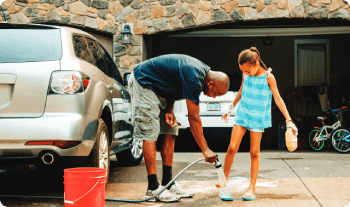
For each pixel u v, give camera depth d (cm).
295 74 1142
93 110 331
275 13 773
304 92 1006
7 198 346
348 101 1009
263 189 380
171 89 330
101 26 822
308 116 1064
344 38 1135
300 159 597
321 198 344
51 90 308
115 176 454
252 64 326
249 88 339
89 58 373
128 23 818
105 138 372
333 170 490
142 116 330
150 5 811
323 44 1141
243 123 339
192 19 798
